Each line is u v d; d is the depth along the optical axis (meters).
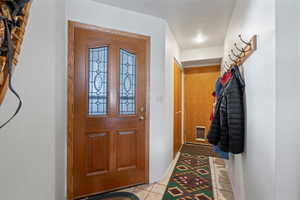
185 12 1.91
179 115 3.42
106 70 1.79
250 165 1.12
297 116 0.70
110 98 1.80
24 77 0.84
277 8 0.72
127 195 1.73
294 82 0.70
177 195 1.73
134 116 1.92
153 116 2.02
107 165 1.79
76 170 1.64
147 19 1.97
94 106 1.75
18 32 0.59
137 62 1.92
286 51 0.71
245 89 1.26
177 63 3.06
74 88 1.63
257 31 0.96
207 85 3.69
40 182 0.91
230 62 2.06
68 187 1.58
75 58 1.63
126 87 1.88
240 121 1.28
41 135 0.92
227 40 2.36
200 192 1.79
